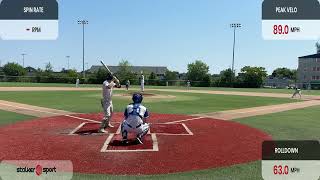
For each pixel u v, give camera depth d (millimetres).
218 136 10227
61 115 14547
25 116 14133
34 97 24234
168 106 19344
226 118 14477
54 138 9594
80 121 12844
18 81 54344
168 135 10219
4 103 19562
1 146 8602
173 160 7562
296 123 13148
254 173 6758
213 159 7691
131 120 8945
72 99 22859
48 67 70750
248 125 12500
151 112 16312
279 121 13680
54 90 33969
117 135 10031
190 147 8766
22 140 9320
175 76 64625
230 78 57156
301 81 72500
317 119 14367
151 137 9852
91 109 17047
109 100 10484
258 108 18953
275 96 30812
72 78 55469
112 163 7258
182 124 12398
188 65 66312
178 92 34406
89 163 7238
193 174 6645
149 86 52219
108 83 10383
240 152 8344
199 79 64062
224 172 6797
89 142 9102
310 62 71438
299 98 28266
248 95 31656
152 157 7758
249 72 56250
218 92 36594
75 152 8086
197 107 18984
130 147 8617
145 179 6293
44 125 11836
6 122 12461
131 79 56781
